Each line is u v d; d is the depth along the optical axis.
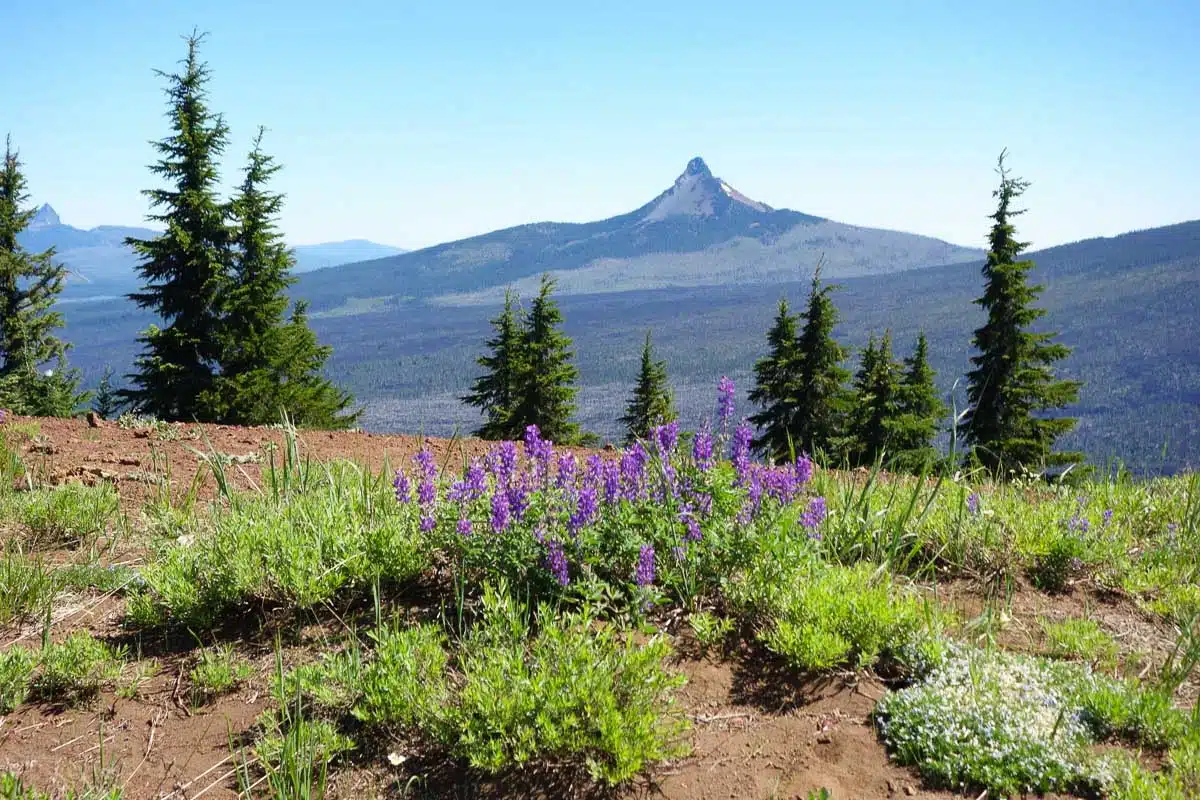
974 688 3.68
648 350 29.95
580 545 4.29
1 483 6.41
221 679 4.00
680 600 4.48
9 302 30.53
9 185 30.89
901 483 6.62
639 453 4.84
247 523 5.23
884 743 3.52
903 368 27.22
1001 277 23.64
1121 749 3.43
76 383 30.70
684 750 3.39
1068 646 4.28
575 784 3.31
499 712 3.38
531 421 30.80
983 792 3.22
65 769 3.47
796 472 4.91
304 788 3.16
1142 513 6.27
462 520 4.50
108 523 5.97
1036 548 5.22
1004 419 23.44
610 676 3.52
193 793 3.32
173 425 9.68
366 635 4.32
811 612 4.14
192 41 27.38
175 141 27.12
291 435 6.28
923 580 5.17
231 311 26.72
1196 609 4.66
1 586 4.75
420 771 3.44
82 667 4.01
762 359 30.56
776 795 3.22
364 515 5.45
